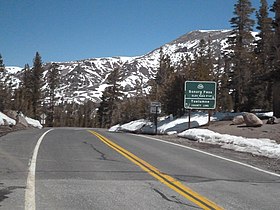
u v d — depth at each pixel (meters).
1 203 7.25
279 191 9.07
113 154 14.52
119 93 84.69
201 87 27.06
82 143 18.19
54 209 6.96
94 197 7.91
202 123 35.19
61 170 10.75
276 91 32.56
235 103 46.16
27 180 9.31
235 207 7.47
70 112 115.12
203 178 10.38
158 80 57.59
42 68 82.06
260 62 45.16
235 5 46.44
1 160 12.17
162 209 7.14
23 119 45.56
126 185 9.12
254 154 15.95
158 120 47.66
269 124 26.97
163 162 12.99
